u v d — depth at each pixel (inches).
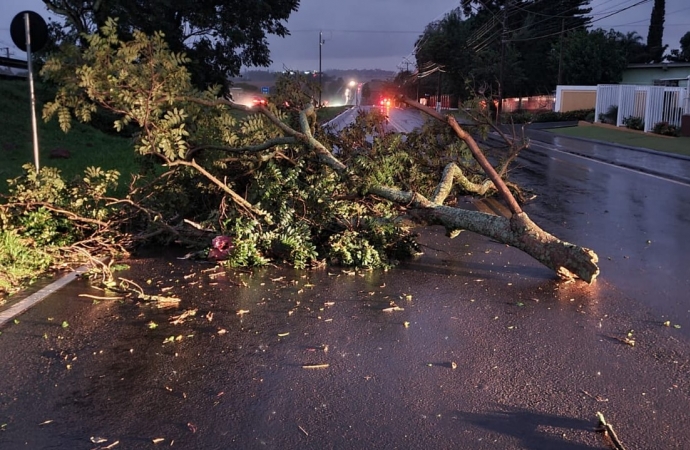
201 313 195.0
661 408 134.6
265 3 929.5
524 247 236.4
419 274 241.8
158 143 253.0
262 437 122.9
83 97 264.1
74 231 272.7
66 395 140.2
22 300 205.8
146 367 154.8
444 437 123.1
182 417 130.6
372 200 285.1
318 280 233.1
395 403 136.6
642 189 491.2
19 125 647.1
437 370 153.3
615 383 146.4
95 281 229.3
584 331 179.6
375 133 361.7
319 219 270.7
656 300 208.7
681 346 168.9
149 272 242.7
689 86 1109.1
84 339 172.7
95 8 742.5
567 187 506.0
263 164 303.4
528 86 2415.1
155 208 293.3
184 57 268.2
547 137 1189.1
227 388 143.5
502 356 161.6
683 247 288.0
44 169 266.4
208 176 262.2
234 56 983.0
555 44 2300.7
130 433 124.3
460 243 297.0
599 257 269.4
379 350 165.5
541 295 213.8
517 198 432.5
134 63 263.4
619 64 1996.8
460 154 372.5
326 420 129.3
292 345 169.0
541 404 136.3
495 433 124.6
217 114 299.9
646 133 1156.5
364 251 252.1
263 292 217.5
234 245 249.3
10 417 130.5
